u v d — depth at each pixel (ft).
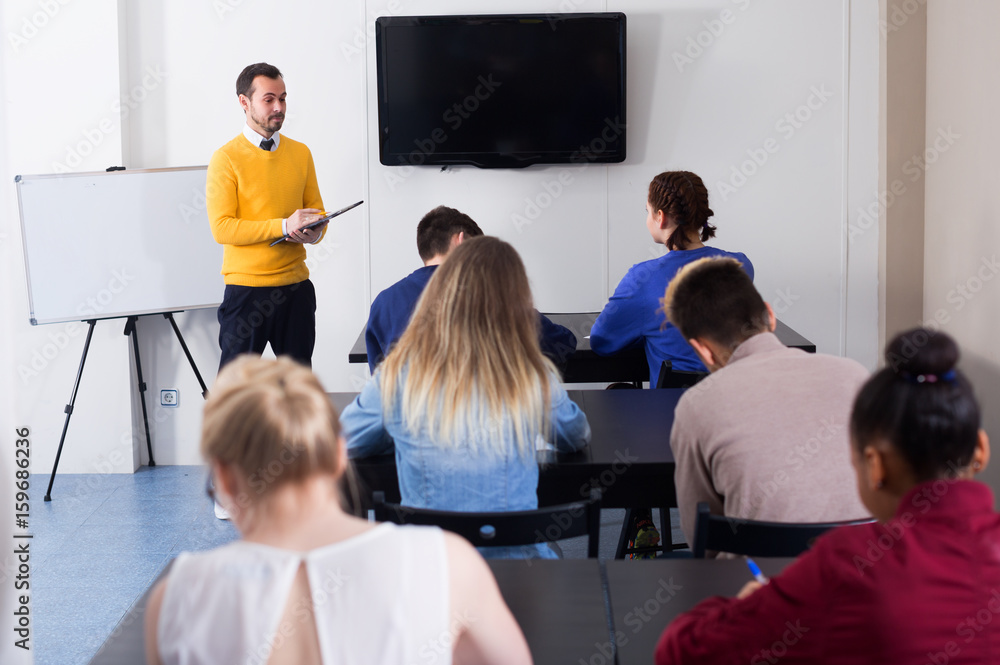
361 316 14.69
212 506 12.87
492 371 5.98
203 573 3.33
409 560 3.43
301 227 12.44
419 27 13.76
